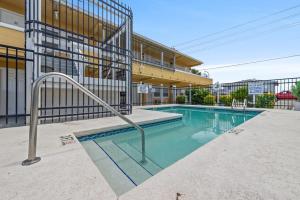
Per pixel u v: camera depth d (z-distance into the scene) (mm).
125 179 2193
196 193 1345
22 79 6750
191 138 4562
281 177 1614
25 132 3281
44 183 1467
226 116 8922
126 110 6590
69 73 5852
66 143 2633
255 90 10758
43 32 4219
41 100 4613
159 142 4148
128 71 6625
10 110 6461
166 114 6809
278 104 11211
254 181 1537
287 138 3066
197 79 20797
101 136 3924
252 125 4363
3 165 1829
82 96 5773
